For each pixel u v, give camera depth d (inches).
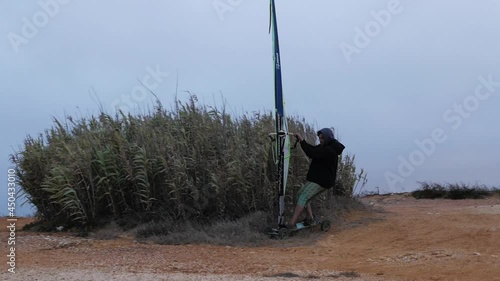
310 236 455.5
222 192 481.1
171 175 486.9
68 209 514.6
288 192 487.2
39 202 540.4
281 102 461.1
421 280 311.4
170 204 494.9
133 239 467.8
